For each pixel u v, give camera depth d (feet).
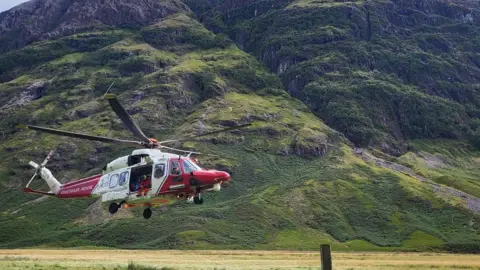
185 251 634.84
